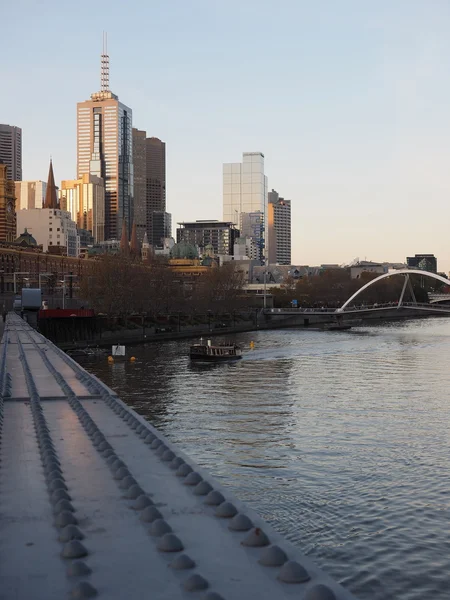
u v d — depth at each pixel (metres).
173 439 57.09
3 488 10.55
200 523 8.70
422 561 31.78
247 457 50.53
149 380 94.88
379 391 82.06
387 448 52.50
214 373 102.06
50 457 11.76
